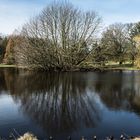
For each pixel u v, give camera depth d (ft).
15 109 73.31
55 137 51.62
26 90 105.70
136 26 288.71
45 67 212.64
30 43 209.05
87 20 222.07
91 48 225.97
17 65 234.38
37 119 63.72
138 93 99.09
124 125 59.36
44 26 209.05
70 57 213.66
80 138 51.03
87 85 122.11
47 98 89.35
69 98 89.97
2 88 110.73
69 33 214.28
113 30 287.69
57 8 212.84
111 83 129.49
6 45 333.83
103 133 53.78
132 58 264.72
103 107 76.74
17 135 52.11
